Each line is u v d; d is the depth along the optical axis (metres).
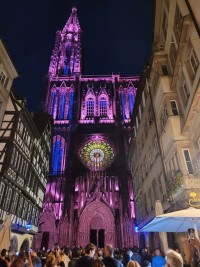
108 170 56.66
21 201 27.73
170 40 20.56
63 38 83.88
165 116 20.88
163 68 22.45
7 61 26.09
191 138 17.47
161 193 23.52
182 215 7.63
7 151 23.77
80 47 82.38
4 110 25.80
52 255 8.58
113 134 62.09
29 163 29.95
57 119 62.66
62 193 52.41
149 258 13.94
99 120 64.31
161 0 21.66
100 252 8.61
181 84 18.25
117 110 64.69
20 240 27.83
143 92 31.69
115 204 52.31
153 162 26.72
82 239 48.31
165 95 20.30
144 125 31.52
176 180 17.06
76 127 61.44
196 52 14.10
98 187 54.03
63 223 48.19
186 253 4.92
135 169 40.22
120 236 47.75
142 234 36.44
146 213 31.06
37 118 39.31
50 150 42.72
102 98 70.00
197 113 15.76
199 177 15.91
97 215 51.69
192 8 13.95
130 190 52.91
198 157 16.55
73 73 73.38
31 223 31.69
